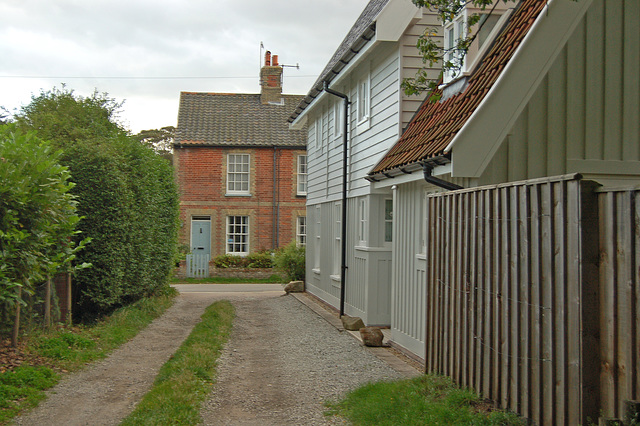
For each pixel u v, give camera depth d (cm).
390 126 1137
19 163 841
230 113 3152
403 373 858
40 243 884
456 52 951
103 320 1251
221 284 2656
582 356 461
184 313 1542
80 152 1209
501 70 754
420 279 962
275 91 3238
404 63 1091
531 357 535
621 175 735
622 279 438
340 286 1511
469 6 935
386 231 1270
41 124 1352
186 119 3075
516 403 555
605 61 735
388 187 1197
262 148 2991
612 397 446
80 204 1196
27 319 962
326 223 1731
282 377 840
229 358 972
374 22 1086
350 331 1233
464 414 566
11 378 740
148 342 1111
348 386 782
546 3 722
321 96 1639
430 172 827
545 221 516
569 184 482
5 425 618
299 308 1670
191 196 2953
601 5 736
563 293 485
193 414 635
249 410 678
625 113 738
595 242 465
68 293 1116
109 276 1216
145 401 675
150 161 1492
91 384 795
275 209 2981
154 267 1619
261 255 2881
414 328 982
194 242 2959
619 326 442
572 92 731
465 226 675
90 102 1577
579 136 733
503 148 725
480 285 632
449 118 845
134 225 1320
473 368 646
